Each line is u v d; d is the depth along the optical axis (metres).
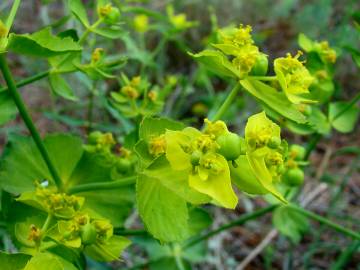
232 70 0.09
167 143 0.08
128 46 0.18
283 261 0.18
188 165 0.08
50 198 0.10
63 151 0.11
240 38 0.09
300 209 0.13
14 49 0.08
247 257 0.17
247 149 0.08
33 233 0.09
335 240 0.18
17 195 0.10
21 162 0.11
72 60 0.11
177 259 0.14
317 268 0.17
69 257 0.09
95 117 0.20
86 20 0.11
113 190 0.11
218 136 0.08
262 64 0.09
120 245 0.09
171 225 0.09
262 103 0.09
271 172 0.09
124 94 0.13
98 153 0.11
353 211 0.20
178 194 0.08
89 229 0.09
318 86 0.13
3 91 0.10
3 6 0.19
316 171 0.21
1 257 0.08
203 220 0.12
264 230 0.19
